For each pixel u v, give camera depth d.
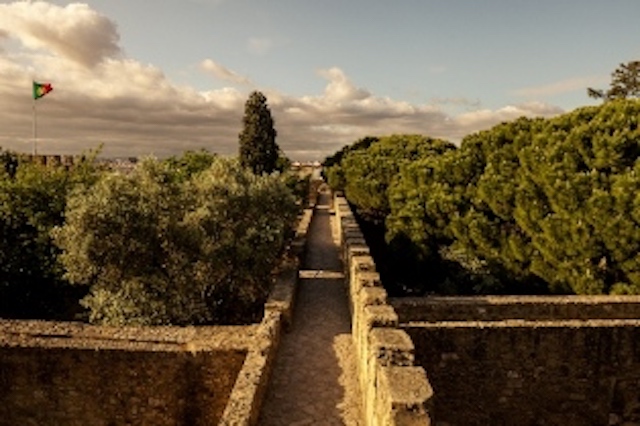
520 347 11.41
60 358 10.46
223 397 10.43
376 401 7.00
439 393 11.44
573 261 15.48
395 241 20.30
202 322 14.94
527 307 12.93
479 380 11.45
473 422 11.51
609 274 15.29
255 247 15.87
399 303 12.73
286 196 18.61
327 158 50.12
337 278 17.69
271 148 35.41
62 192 19.48
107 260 14.18
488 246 18.28
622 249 14.27
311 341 11.63
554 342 11.42
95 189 15.17
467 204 19.34
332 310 13.97
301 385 9.41
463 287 18.58
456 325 11.43
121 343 10.70
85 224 13.93
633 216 13.91
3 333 11.02
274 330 10.49
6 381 10.52
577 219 15.05
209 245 15.24
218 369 10.41
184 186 16.45
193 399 10.48
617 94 35.00
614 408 11.59
